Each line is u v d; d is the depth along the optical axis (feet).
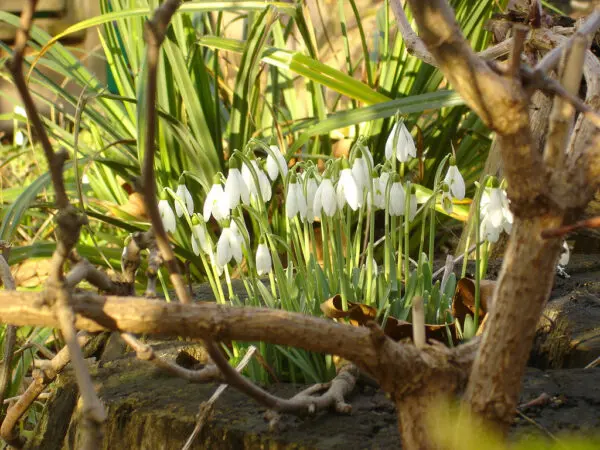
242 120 5.24
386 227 3.73
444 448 2.96
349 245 3.82
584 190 2.83
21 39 2.49
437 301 3.70
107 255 5.18
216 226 5.21
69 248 2.81
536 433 3.20
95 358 3.90
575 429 3.22
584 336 3.70
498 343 2.90
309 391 3.37
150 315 2.89
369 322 2.90
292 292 3.76
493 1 5.39
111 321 2.89
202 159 5.11
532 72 2.78
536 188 2.81
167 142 5.27
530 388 3.41
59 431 3.69
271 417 3.32
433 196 3.72
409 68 5.56
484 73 2.72
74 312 2.87
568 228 2.80
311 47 5.33
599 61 3.22
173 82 5.32
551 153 2.83
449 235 5.42
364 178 3.65
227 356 3.74
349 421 3.31
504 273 2.88
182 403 3.44
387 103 4.91
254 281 3.70
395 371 2.94
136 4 5.42
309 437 3.25
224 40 5.16
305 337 2.91
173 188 5.29
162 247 2.87
